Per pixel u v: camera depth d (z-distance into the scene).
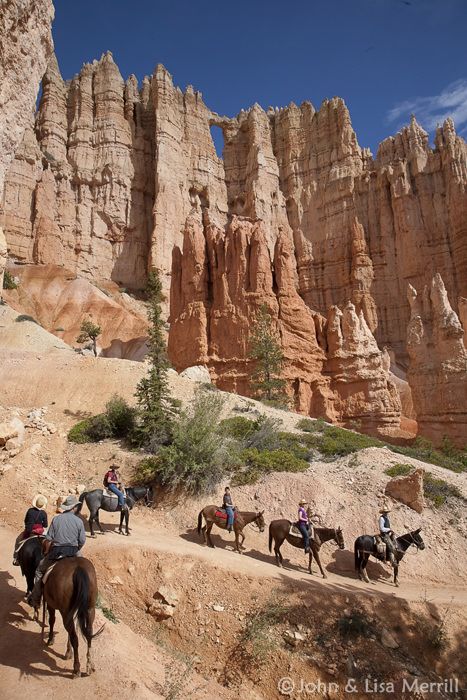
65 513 9.57
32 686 7.88
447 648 12.12
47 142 89.44
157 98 95.31
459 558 16.41
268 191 93.88
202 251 51.91
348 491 19.42
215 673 11.11
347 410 48.19
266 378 41.88
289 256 51.34
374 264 79.69
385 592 13.97
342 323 52.28
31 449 22.12
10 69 13.47
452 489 19.53
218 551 15.46
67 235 85.25
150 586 13.14
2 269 20.14
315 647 11.33
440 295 46.03
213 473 20.33
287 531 15.35
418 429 44.50
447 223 75.69
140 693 8.32
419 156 80.62
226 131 105.00
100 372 32.09
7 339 47.19
